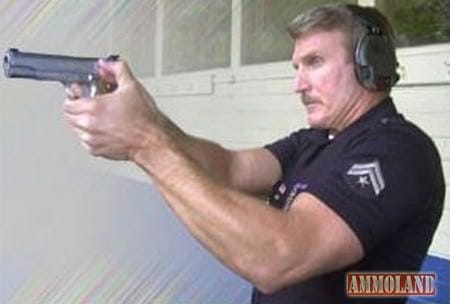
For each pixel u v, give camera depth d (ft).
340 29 3.78
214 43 14.90
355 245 3.08
